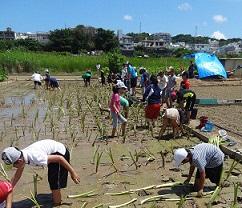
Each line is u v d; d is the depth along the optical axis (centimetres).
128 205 702
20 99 2181
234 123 1406
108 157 998
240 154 943
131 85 2119
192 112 1408
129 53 10062
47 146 659
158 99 1286
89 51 10431
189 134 1211
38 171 892
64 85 3098
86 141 1171
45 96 2300
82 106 1880
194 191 762
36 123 1463
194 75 3316
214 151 732
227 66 3647
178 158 712
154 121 1358
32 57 4666
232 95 2336
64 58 4897
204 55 3180
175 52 10581
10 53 4803
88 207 698
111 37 10756
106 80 3241
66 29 10500
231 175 848
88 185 803
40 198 739
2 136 1245
